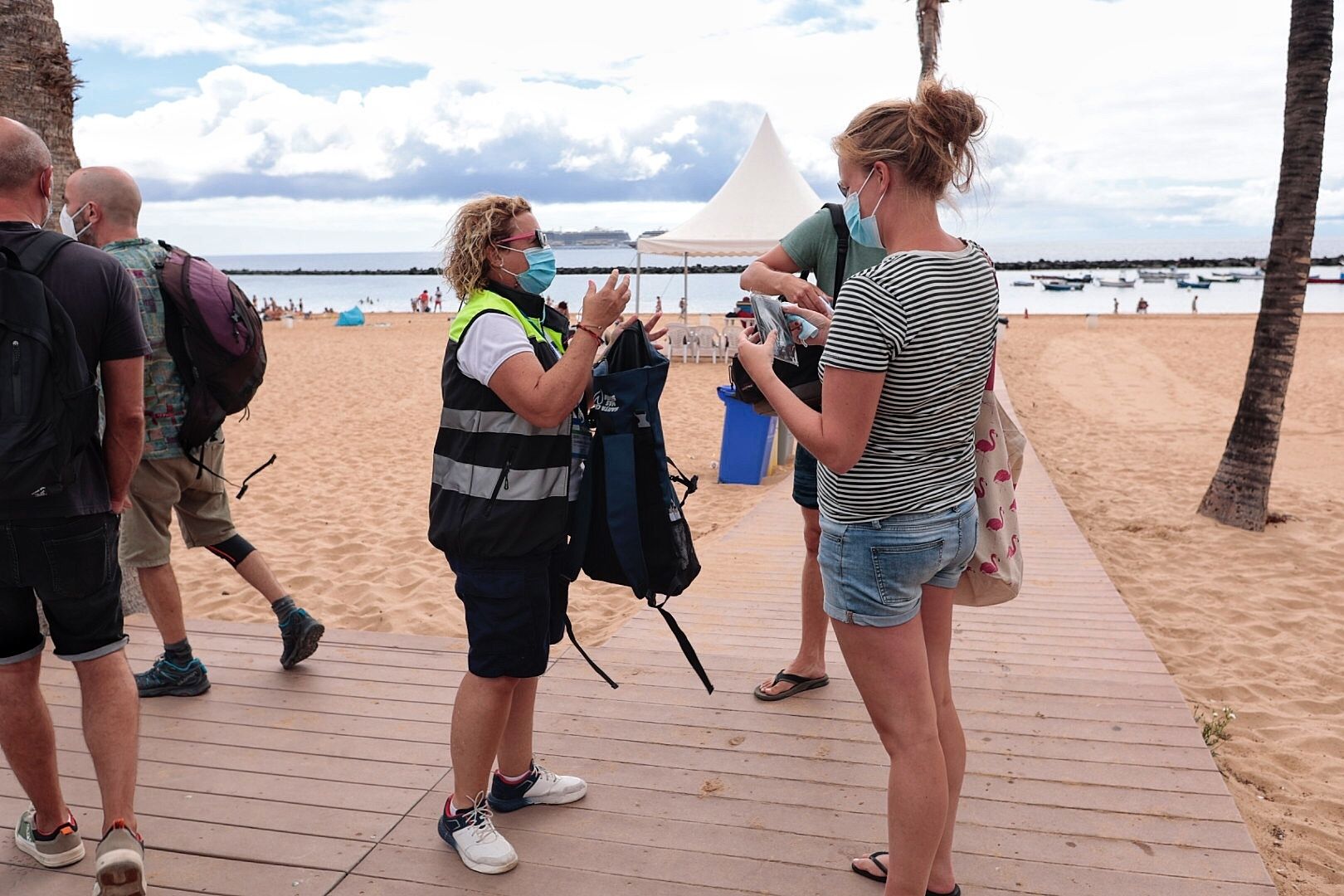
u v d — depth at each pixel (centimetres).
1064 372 1962
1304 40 663
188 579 583
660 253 1606
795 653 385
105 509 221
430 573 588
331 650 385
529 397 210
